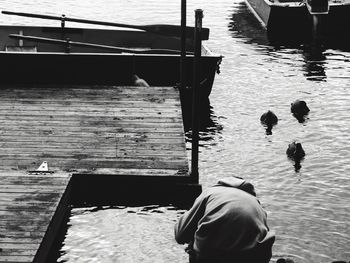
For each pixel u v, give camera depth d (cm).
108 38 1546
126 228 814
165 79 1297
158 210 868
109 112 1106
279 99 1362
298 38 1884
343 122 1224
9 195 800
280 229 826
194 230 567
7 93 1177
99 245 769
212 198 559
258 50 1744
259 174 1001
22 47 1495
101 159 935
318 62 1633
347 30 1953
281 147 1111
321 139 1145
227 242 540
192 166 903
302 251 773
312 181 971
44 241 712
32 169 895
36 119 1061
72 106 1126
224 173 1003
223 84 1466
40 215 753
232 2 2339
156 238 787
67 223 821
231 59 1658
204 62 1284
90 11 2117
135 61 1277
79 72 1268
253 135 1170
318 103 1334
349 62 1634
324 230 824
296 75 1526
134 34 1552
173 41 1558
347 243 792
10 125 1031
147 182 895
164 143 995
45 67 1256
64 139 994
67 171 893
